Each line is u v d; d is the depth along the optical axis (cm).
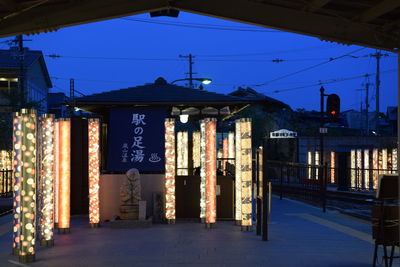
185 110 1485
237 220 1308
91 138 1288
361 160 2864
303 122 5850
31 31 751
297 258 873
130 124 1424
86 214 1505
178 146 1856
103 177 1388
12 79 4303
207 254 910
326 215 1591
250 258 872
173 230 1221
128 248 973
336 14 754
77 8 739
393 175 784
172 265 815
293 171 3309
